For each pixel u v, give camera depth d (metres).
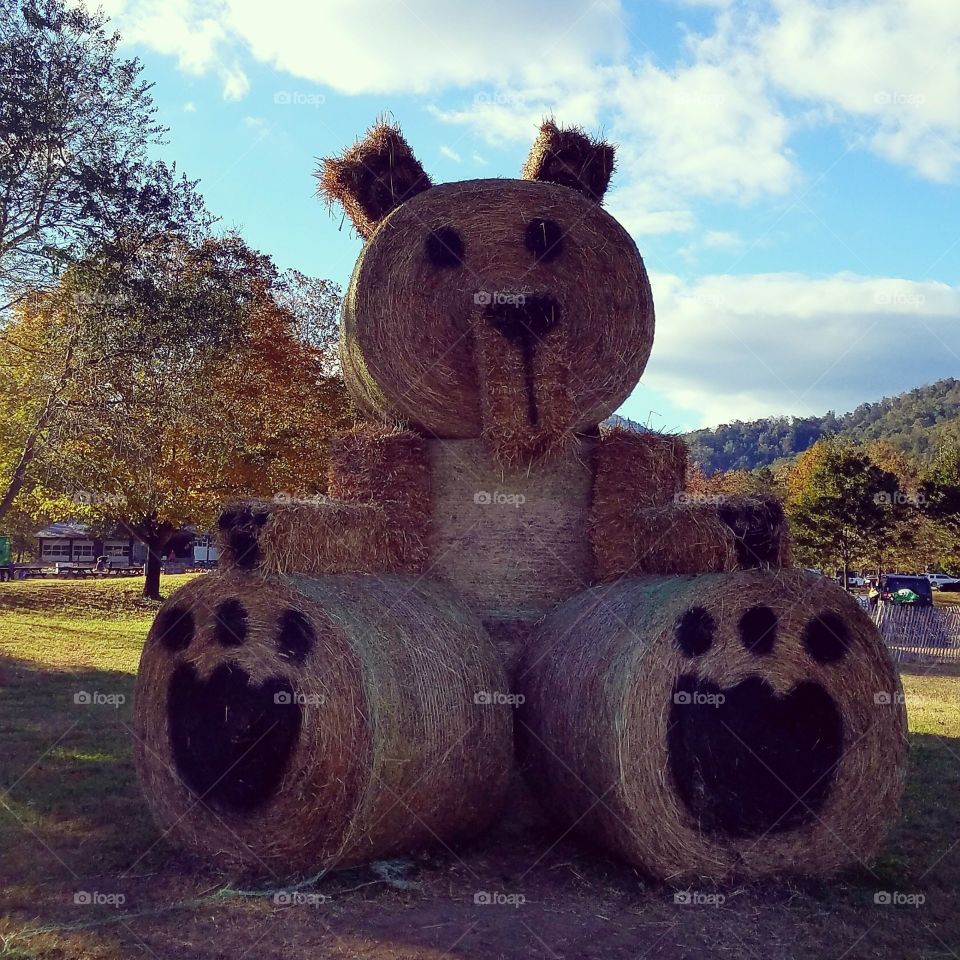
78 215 17.30
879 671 5.94
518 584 7.48
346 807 5.70
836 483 37.09
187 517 27.09
